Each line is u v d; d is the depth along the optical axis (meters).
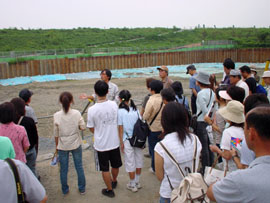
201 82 4.96
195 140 2.91
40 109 13.10
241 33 57.41
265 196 1.63
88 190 4.94
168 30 62.38
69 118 4.39
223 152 3.21
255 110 1.86
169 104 2.92
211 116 4.79
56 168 4.82
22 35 44.19
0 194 1.84
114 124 4.47
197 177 2.70
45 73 27.20
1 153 2.89
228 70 6.33
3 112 3.62
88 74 28.11
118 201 4.56
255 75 8.95
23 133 3.79
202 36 57.19
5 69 24.39
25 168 1.98
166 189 2.91
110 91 6.28
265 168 1.70
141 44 48.91
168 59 35.97
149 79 5.52
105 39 50.12
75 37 48.78
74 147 4.50
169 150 2.78
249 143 1.89
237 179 1.75
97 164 4.56
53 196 4.73
